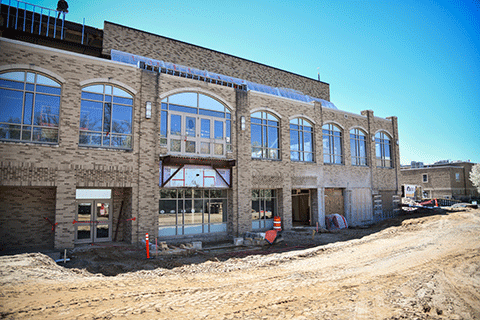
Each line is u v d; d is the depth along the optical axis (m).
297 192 25.98
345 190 25.97
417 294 8.21
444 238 16.00
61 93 13.86
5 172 12.28
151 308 6.77
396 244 15.08
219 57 23.31
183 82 17.34
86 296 7.24
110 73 15.12
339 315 6.75
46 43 18.09
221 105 18.89
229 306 7.11
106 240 15.80
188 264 11.82
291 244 16.89
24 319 5.76
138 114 15.78
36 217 13.98
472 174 54.72
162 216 16.47
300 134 23.25
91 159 14.21
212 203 18.42
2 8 16.97
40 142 13.30
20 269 8.65
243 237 18.17
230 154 18.77
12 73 12.97
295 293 8.17
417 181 56.56
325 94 30.45
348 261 12.01
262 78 25.66
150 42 20.27
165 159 15.88
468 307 7.41
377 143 29.75
